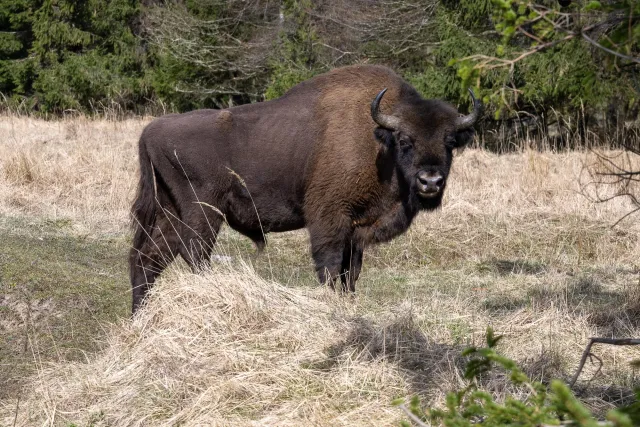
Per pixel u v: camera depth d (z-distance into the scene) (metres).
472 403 9.63
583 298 25.27
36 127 68.38
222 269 23.75
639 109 64.19
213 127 24.28
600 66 10.86
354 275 24.97
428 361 18.73
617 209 36.81
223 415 16.44
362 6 81.44
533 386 9.23
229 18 90.81
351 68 24.77
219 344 19.30
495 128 74.06
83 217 36.66
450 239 33.66
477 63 9.02
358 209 24.14
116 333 21.09
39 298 24.42
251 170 24.41
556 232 34.28
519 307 24.50
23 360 20.91
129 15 111.75
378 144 23.50
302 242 34.44
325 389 17.36
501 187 41.69
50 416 17.33
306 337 19.58
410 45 78.44
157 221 24.78
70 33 110.12
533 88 61.84
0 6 112.75
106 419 17.08
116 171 44.38
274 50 88.31
